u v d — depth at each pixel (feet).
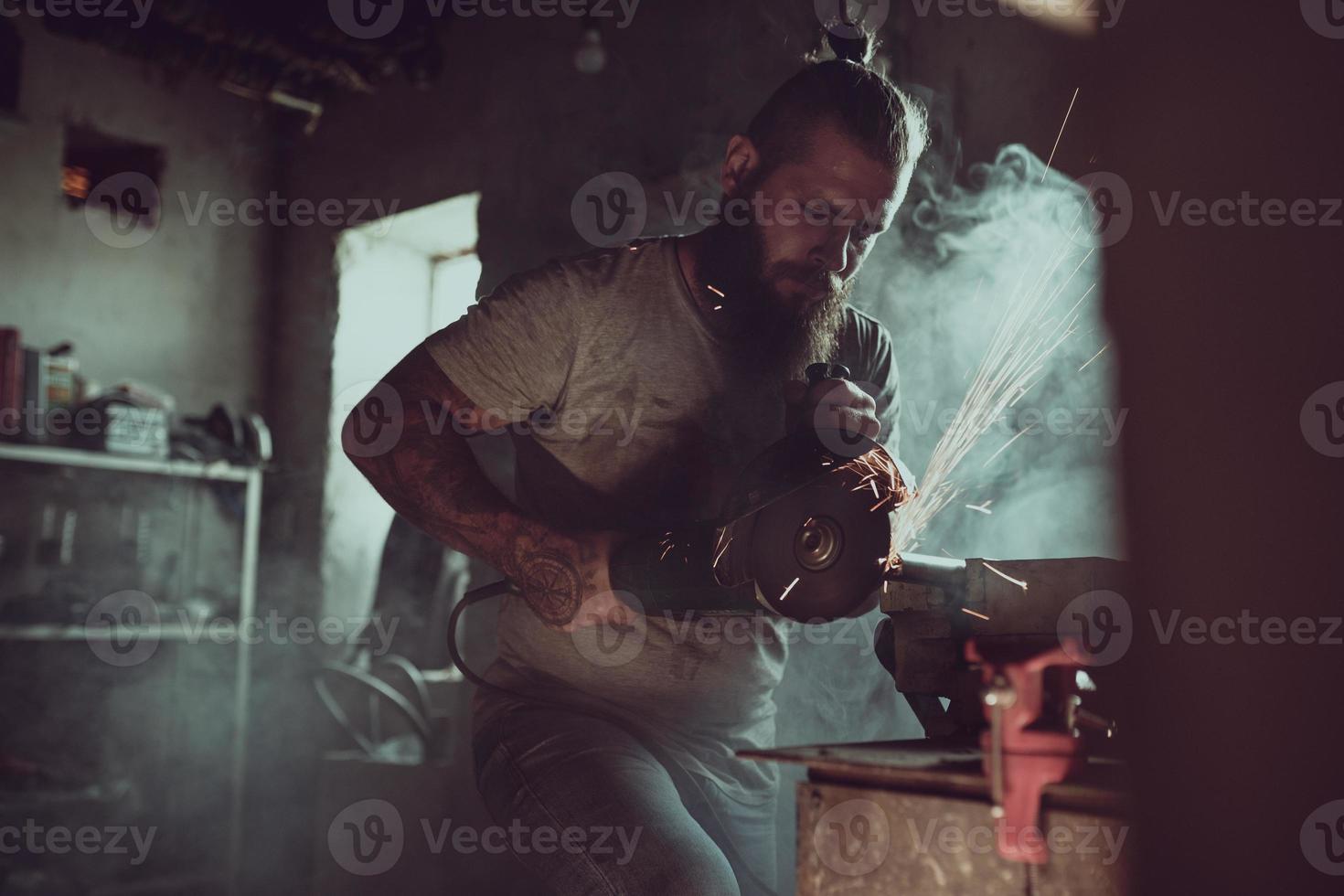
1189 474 1.79
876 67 6.54
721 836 4.57
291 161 13.64
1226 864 1.73
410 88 11.85
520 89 10.14
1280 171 1.71
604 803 3.82
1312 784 1.66
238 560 12.90
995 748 2.34
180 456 11.47
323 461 12.75
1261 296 1.72
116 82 12.51
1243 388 1.73
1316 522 1.66
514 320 4.47
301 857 11.67
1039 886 2.30
